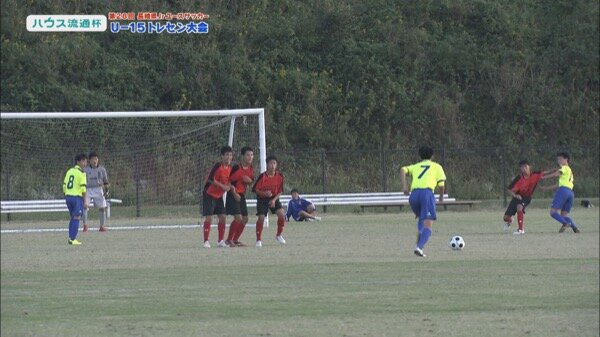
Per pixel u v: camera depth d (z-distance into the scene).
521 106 174.88
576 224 102.00
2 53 152.75
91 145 148.25
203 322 40.66
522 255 66.75
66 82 156.25
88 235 94.25
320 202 135.88
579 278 53.84
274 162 76.44
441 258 65.12
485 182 160.38
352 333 38.16
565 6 184.00
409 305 44.81
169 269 59.47
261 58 168.38
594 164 166.62
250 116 153.00
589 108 176.62
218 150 148.88
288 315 42.31
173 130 152.12
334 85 168.38
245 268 59.75
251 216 128.50
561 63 179.25
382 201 137.50
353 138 163.00
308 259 65.12
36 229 104.12
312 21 174.00
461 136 169.12
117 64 160.00
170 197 144.12
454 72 175.50
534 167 164.50
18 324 40.34
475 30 181.88
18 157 142.88
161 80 160.50
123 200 141.50
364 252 70.31
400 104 168.75
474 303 45.28
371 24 176.75
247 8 173.62
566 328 39.19
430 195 65.00
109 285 52.19
